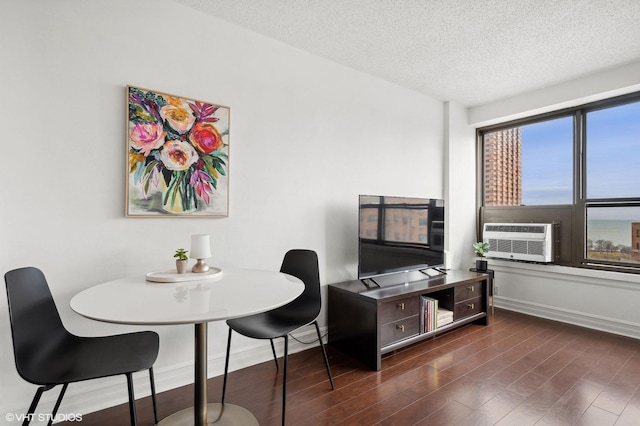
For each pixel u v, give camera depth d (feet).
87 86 5.66
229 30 7.25
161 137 6.31
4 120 5.02
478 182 13.21
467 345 8.61
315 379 6.81
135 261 6.11
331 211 8.98
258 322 6.00
